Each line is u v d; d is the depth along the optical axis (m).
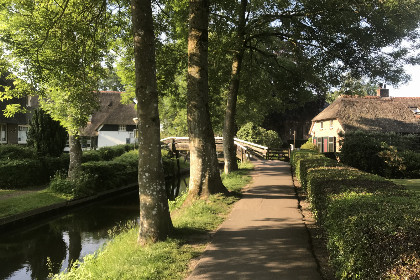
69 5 11.07
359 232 3.14
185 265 5.19
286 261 5.11
